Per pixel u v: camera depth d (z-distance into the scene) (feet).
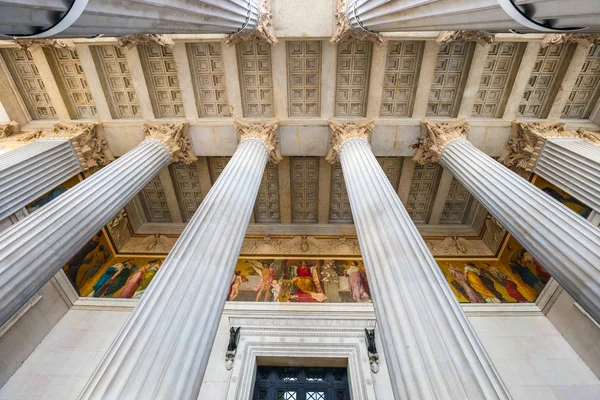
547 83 32.17
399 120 33.24
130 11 12.24
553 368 26.21
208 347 13.02
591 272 13.91
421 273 13.80
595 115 32.71
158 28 15.19
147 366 10.86
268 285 34.91
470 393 9.48
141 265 38.70
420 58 30.94
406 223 17.20
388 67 31.71
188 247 16.34
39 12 9.00
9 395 23.99
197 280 14.66
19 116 34.35
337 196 41.50
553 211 17.70
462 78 31.78
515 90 31.63
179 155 34.24
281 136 34.32
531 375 25.76
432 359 10.57
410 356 10.99
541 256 16.84
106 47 30.86
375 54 30.40
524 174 33.58
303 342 28.04
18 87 33.60
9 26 8.81
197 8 16.69
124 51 30.96
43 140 31.17
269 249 40.68
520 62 30.53
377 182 21.75
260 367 28.22
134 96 33.86
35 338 27.71
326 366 28.04
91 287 34.86
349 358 27.02
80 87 33.53
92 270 36.27
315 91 33.27
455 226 42.88
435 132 31.63
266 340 28.27
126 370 10.71
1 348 25.11
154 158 29.68
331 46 30.40
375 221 17.97
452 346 10.86
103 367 11.32
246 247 40.98
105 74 32.68
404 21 18.74
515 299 32.99
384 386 24.58
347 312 30.86
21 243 16.47
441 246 40.68
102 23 11.42
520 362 26.84
